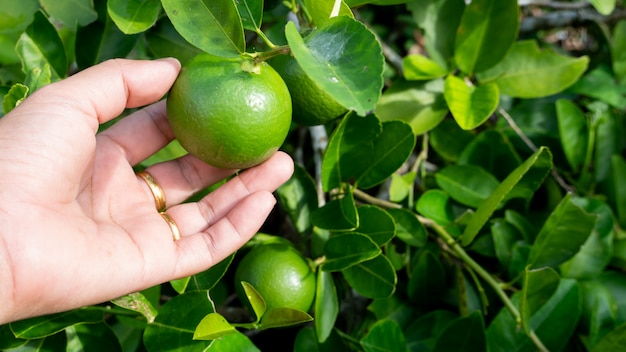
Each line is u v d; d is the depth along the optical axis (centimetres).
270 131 22
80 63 30
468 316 29
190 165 28
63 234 22
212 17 22
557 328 30
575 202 34
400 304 33
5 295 20
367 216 29
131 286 23
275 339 38
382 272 28
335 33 20
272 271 28
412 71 33
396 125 28
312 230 31
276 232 41
